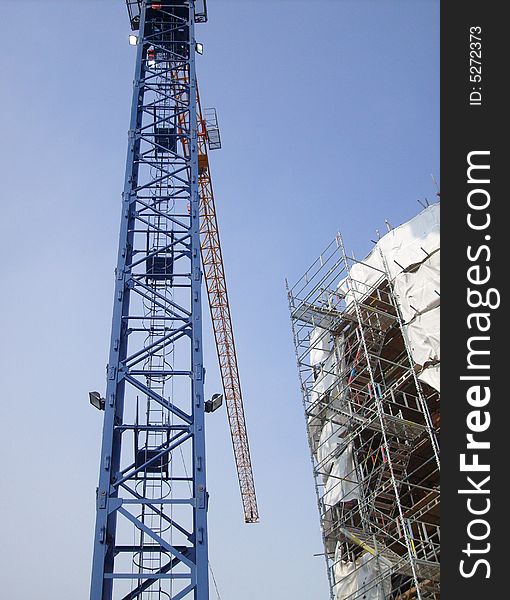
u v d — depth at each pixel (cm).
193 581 2928
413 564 3484
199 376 3431
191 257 3834
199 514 3088
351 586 3981
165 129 4409
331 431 4616
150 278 3775
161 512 3142
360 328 4350
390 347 4662
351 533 4044
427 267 4322
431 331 4181
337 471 4475
